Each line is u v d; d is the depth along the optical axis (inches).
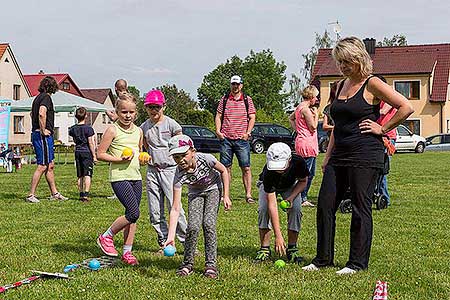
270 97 3422.7
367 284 206.7
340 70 227.6
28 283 208.8
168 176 264.1
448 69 1939.0
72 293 196.1
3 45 2190.0
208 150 1320.1
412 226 332.5
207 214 224.4
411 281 211.6
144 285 205.6
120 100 246.8
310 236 302.2
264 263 241.0
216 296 193.8
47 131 449.1
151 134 265.6
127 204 239.8
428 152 1428.4
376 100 224.7
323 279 213.9
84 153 457.4
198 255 252.1
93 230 320.5
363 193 223.8
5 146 938.1
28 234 307.7
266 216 245.1
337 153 228.8
